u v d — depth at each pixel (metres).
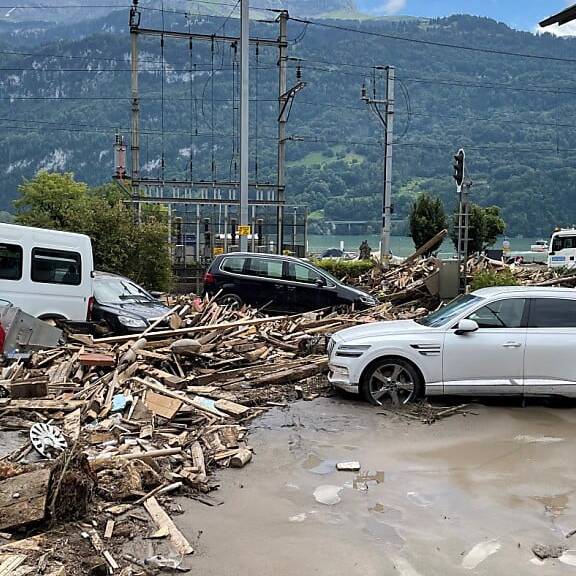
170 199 33.88
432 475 7.02
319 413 9.30
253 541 5.49
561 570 5.10
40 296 13.19
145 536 5.51
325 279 18.17
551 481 6.88
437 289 20.03
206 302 16.80
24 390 9.10
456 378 9.59
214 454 7.48
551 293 9.82
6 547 5.07
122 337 12.19
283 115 36.59
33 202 43.06
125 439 7.80
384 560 5.20
